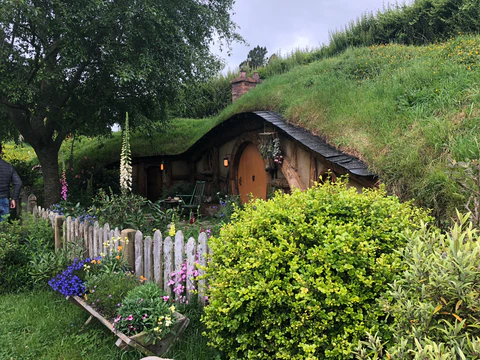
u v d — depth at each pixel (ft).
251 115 27.35
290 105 25.76
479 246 5.29
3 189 20.16
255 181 30.30
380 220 8.87
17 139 36.50
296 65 45.09
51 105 27.53
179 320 9.93
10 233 16.25
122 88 29.63
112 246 14.07
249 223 9.52
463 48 24.59
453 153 13.47
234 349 8.64
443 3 34.50
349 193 10.20
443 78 20.15
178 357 9.50
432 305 5.55
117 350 10.01
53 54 25.66
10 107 26.18
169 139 43.21
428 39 36.40
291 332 7.62
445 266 5.31
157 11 24.86
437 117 16.48
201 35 30.66
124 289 10.98
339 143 19.02
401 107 19.16
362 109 20.52
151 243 13.07
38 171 37.68
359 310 7.40
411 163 14.42
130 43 25.17
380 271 7.60
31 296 14.38
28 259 15.81
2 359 9.92
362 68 28.99
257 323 8.28
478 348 4.67
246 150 31.58
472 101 16.66
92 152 43.73
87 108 29.96
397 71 24.56
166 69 27.50
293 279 8.22
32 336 11.02
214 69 32.01
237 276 8.45
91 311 10.95
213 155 36.09
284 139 24.70
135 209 16.76
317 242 8.50
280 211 9.26
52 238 17.65
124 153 17.07
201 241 11.79
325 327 7.33
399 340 5.93
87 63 26.45
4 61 22.77
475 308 5.10
